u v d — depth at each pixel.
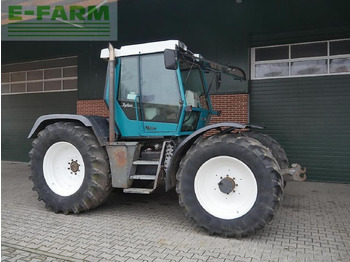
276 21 7.58
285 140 7.73
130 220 4.55
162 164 4.51
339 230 4.14
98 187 4.65
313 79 7.49
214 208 3.94
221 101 8.06
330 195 6.12
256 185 3.72
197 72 5.20
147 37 8.90
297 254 3.39
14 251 3.49
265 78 7.93
